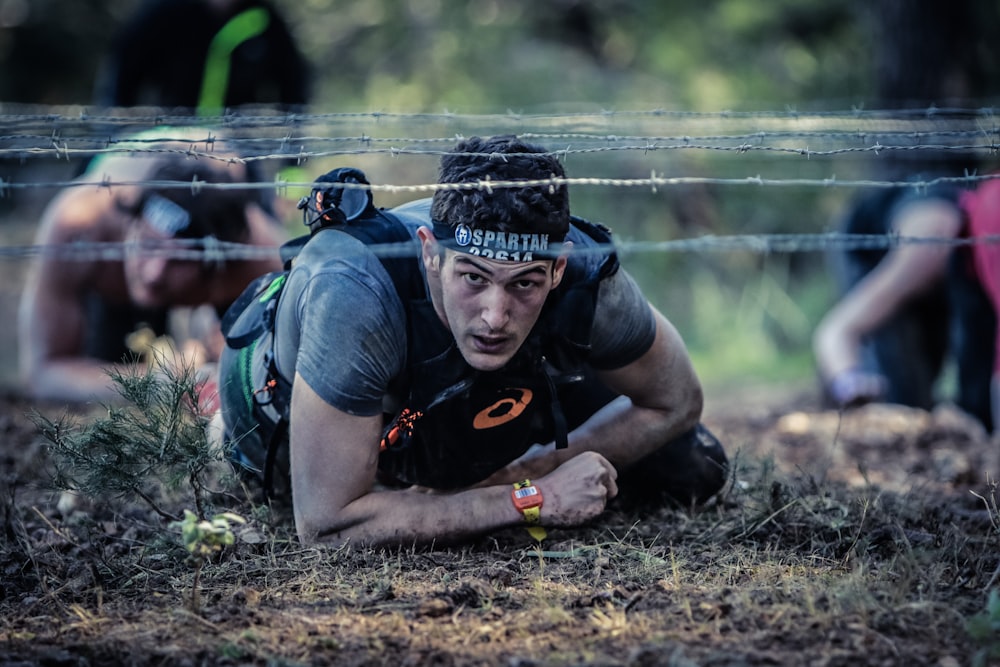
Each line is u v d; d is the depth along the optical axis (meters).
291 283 7.02
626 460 7.81
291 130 9.46
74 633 6.11
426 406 6.83
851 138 8.23
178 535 7.47
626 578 6.81
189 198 10.31
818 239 7.99
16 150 7.09
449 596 6.38
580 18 32.88
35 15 33.97
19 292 26.14
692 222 26.88
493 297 6.26
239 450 7.92
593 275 6.77
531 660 5.61
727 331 24.75
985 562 7.02
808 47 31.38
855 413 13.24
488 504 7.20
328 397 6.69
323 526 7.00
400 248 6.65
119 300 12.32
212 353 11.07
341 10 31.73
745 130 10.07
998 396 12.98
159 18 14.51
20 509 8.47
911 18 19.61
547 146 7.96
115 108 14.08
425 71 30.25
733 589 6.47
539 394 7.02
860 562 6.94
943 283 13.98
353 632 6.04
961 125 9.88
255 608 6.36
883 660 5.62
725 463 8.36
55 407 11.70
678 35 31.22
